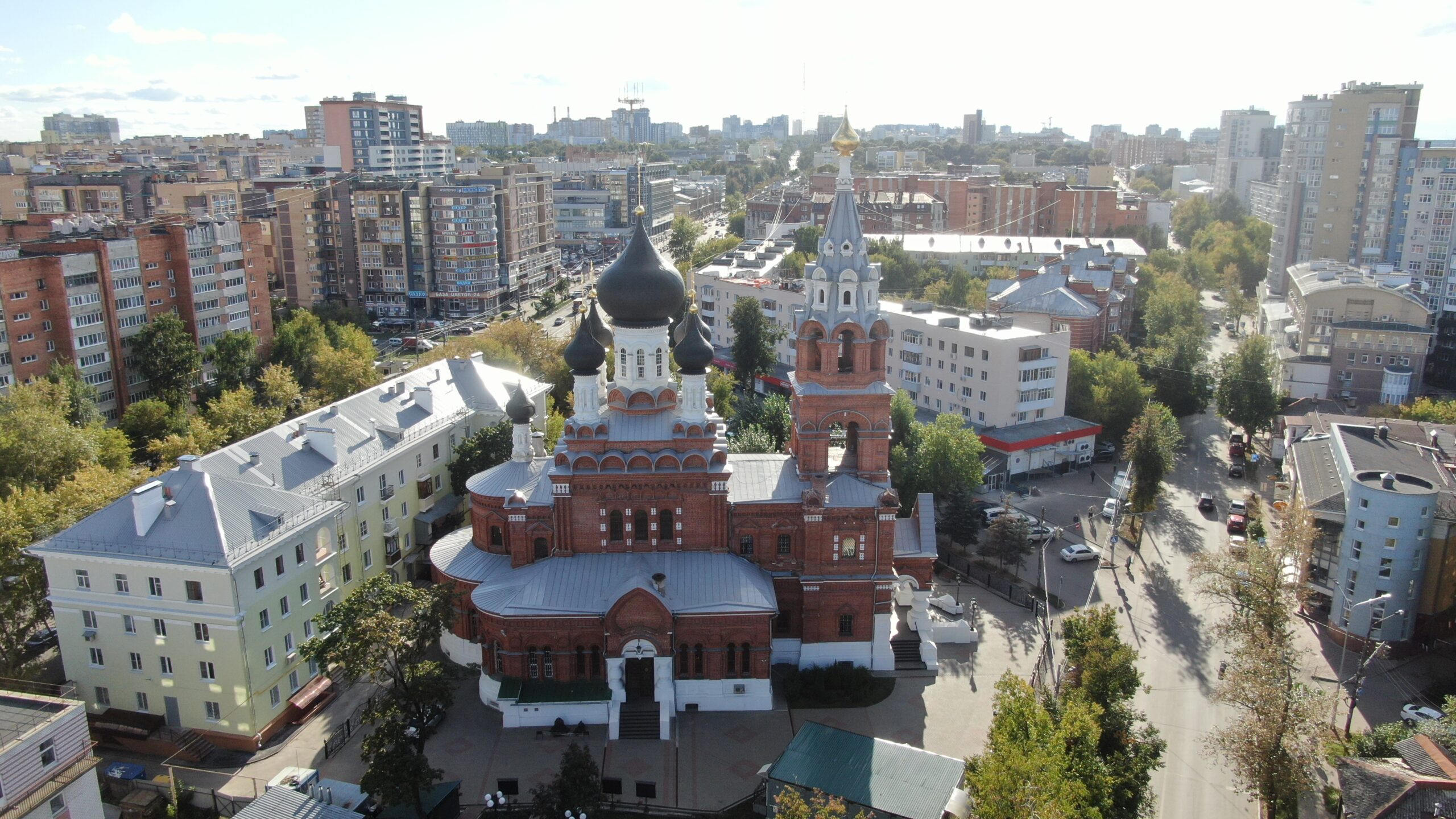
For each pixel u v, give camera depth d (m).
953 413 135.75
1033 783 50.03
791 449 82.81
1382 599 76.56
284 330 157.75
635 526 74.62
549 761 66.50
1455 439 108.06
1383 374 153.62
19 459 95.69
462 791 63.53
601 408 77.69
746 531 76.19
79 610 69.06
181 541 67.00
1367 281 164.00
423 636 62.19
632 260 73.50
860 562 75.88
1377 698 78.19
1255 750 60.97
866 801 56.84
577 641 70.94
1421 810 51.88
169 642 67.81
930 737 69.75
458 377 108.75
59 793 49.91
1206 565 76.62
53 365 128.12
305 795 57.31
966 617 88.94
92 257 137.88
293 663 72.56
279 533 70.56
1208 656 84.12
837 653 77.31
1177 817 64.00
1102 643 65.94
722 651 71.62
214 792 62.47
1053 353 135.38
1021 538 99.12
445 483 100.62
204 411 137.38
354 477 84.69
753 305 156.25
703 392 75.00
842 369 77.50
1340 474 96.06
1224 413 142.25
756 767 66.25
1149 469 108.62
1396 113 199.75
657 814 61.97
